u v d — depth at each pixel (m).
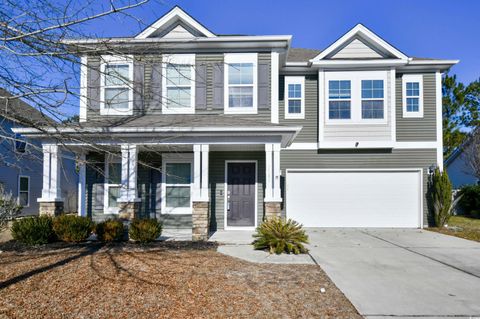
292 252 7.76
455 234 10.98
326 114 12.32
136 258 6.79
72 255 7.02
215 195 11.12
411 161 12.52
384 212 12.45
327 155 12.57
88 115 10.43
